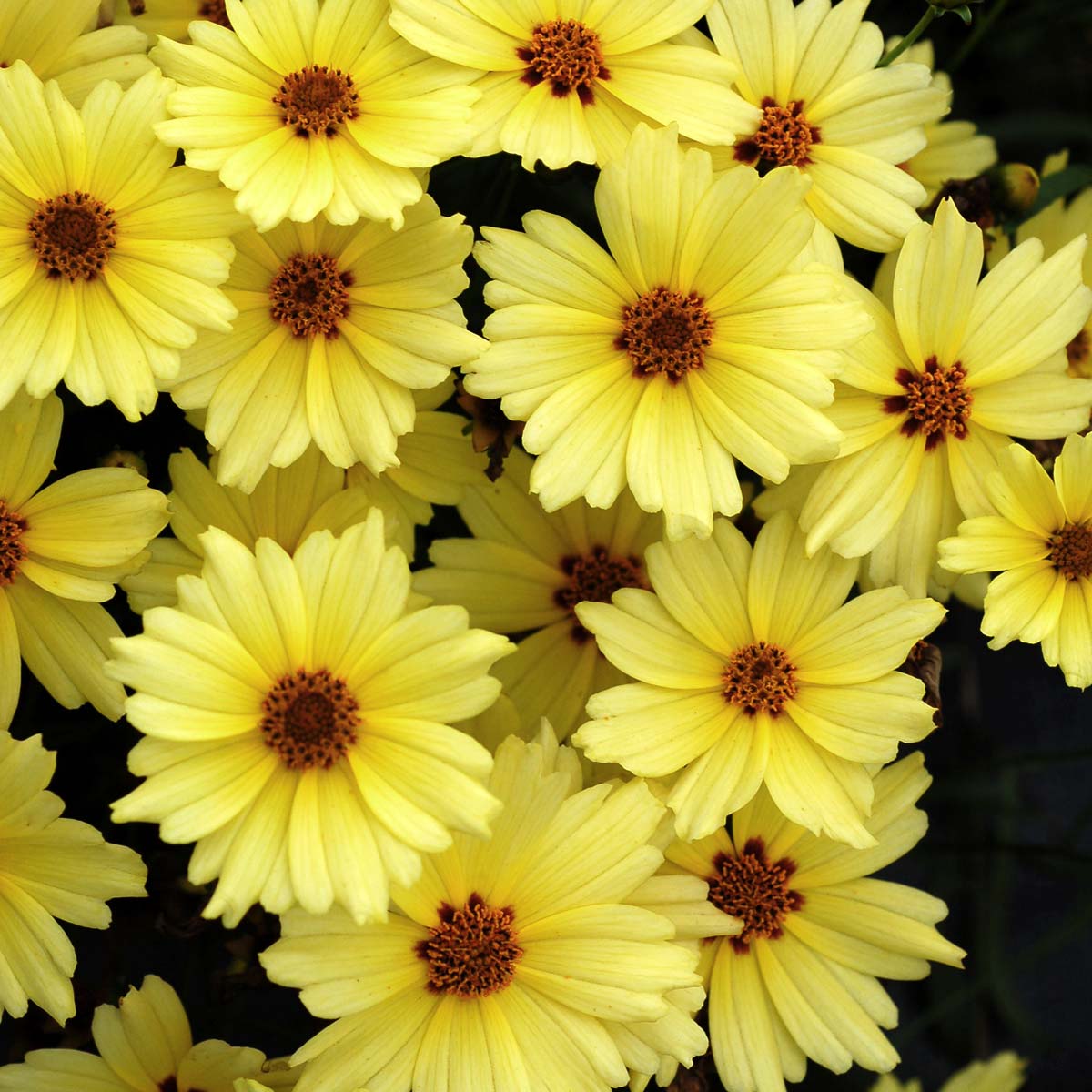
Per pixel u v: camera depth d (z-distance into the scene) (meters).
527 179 0.53
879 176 0.49
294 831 0.45
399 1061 0.46
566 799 0.47
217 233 0.46
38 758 0.46
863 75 0.49
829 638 0.48
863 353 0.48
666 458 0.47
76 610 0.48
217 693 0.45
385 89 0.47
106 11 0.48
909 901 0.49
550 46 0.47
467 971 0.47
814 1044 0.49
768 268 0.47
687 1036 0.47
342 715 0.45
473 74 0.47
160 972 0.54
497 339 0.47
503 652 0.45
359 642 0.46
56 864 0.47
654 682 0.48
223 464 0.47
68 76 0.48
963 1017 0.61
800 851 0.50
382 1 0.47
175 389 0.47
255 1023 0.53
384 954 0.46
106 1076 0.48
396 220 0.46
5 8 0.47
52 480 0.50
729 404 0.47
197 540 0.48
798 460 0.47
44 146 0.46
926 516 0.49
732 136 0.48
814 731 0.48
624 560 0.50
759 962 0.49
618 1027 0.47
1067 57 0.63
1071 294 0.48
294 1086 0.47
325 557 0.46
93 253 0.46
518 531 0.50
